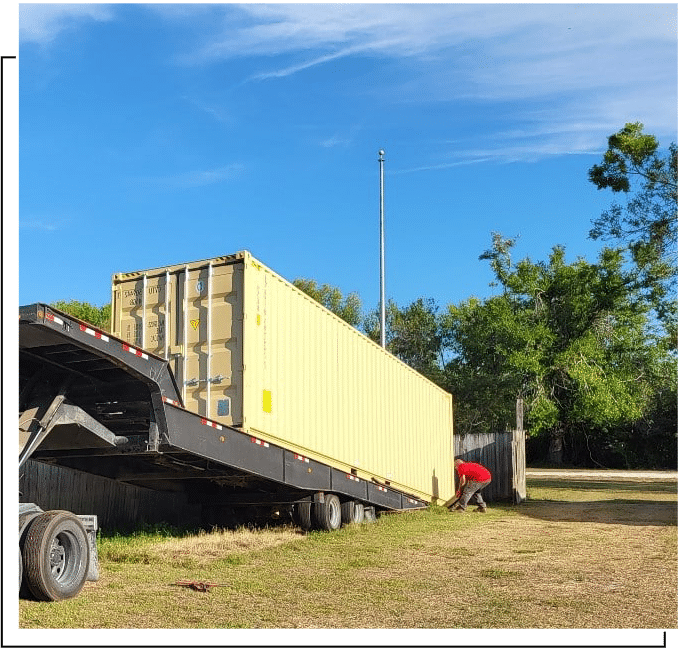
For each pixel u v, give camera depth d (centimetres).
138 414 1023
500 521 1614
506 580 923
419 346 6106
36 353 888
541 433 5219
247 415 1158
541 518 1684
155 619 711
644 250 4141
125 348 913
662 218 4038
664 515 1736
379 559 1075
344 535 1330
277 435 1241
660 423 5391
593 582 910
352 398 1552
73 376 945
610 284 5162
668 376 5394
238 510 1454
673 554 1123
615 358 5319
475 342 5403
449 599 816
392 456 1745
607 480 3494
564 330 5356
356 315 6272
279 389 1261
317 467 1368
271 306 1255
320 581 908
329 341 1466
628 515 1744
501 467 2267
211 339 1195
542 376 5097
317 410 1393
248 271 1193
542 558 1091
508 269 5459
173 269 1241
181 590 841
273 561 1046
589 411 4994
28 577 737
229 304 1193
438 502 2059
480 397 4928
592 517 1702
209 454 1061
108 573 922
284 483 1255
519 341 5134
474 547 1205
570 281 5309
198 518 1538
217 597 812
